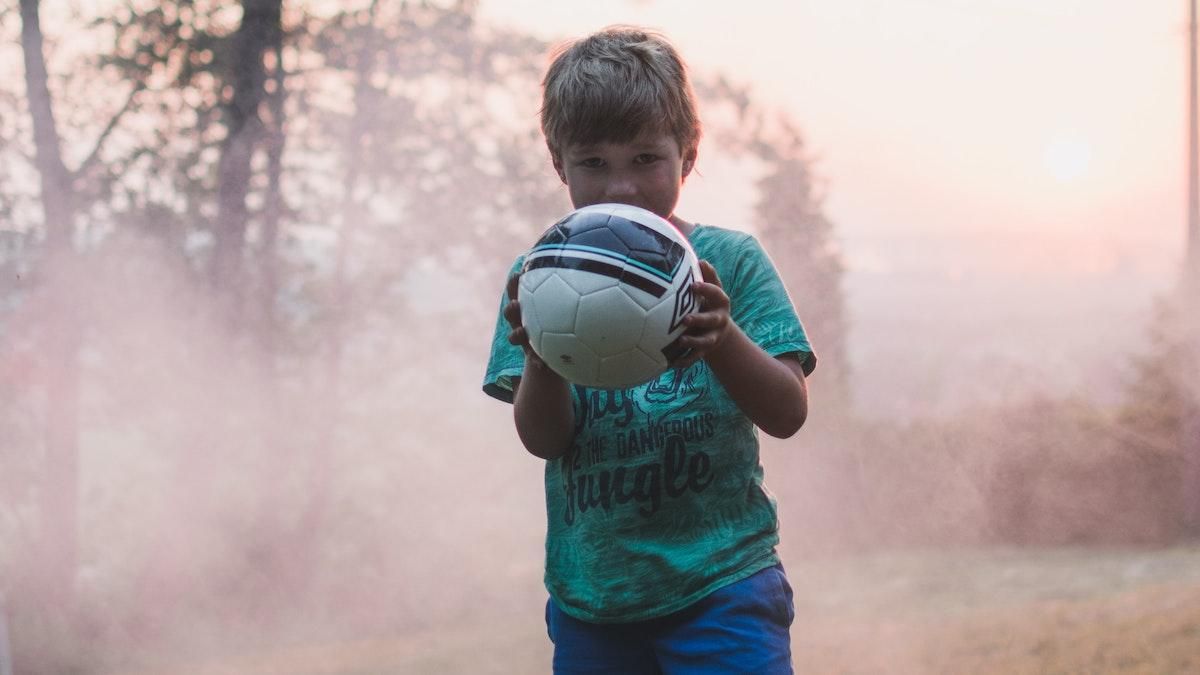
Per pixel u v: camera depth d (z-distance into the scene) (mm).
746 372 1788
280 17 10992
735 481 1972
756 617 1936
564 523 2039
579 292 1700
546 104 1948
